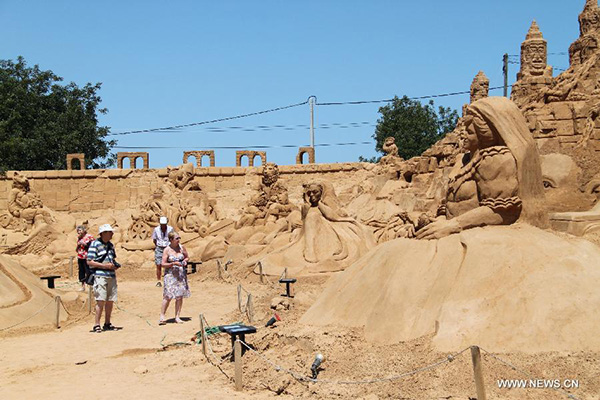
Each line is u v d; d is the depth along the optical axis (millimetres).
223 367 8273
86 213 33688
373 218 22531
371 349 7477
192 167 27844
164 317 12414
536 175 8500
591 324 6746
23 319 11719
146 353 9609
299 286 14711
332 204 17484
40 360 9273
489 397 6004
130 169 34250
